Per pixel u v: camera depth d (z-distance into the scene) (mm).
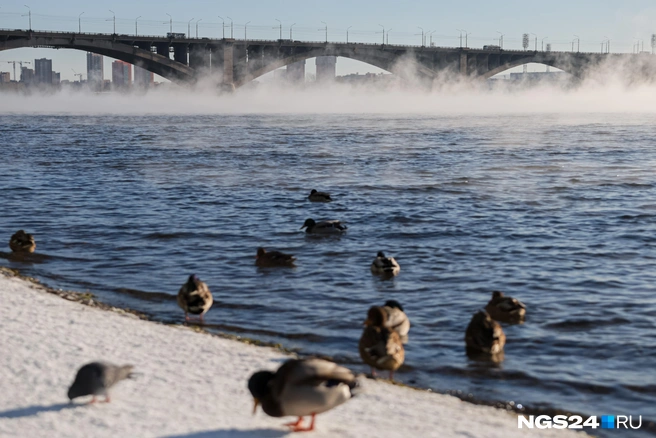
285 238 28562
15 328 15352
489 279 22125
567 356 15367
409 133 101312
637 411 12656
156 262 24500
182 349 14391
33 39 171375
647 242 27734
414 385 13688
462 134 99062
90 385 11000
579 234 29328
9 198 38812
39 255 25516
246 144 79812
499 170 53219
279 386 9602
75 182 45719
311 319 18016
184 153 67438
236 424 10609
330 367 9773
